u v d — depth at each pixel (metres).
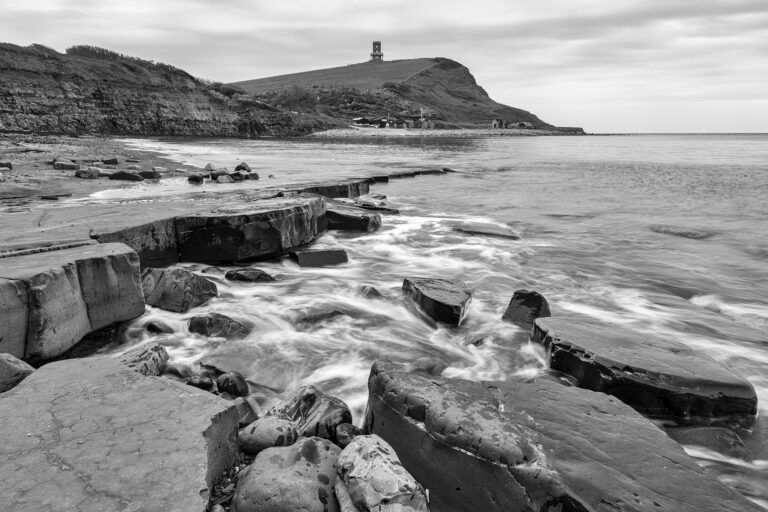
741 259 11.64
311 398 4.30
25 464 2.69
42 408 3.23
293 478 2.92
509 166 37.38
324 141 72.38
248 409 4.35
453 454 3.41
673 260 11.50
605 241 13.30
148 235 8.55
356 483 2.83
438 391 3.90
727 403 4.78
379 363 4.42
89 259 5.89
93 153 28.16
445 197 20.67
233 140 67.50
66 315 5.53
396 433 3.77
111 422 3.10
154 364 5.05
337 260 10.28
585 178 29.19
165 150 38.00
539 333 6.09
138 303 6.48
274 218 9.58
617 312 8.17
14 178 16.16
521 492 3.09
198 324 6.29
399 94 178.50
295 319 7.00
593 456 3.33
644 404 4.84
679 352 5.53
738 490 3.91
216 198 12.65
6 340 4.92
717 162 44.34
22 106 54.53
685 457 3.48
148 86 71.12
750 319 7.89
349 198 17.41
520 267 10.70
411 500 2.78
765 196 21.59
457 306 7.03
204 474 2.69
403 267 10.35
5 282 4.90
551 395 4.13
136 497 2.49
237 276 8.43
